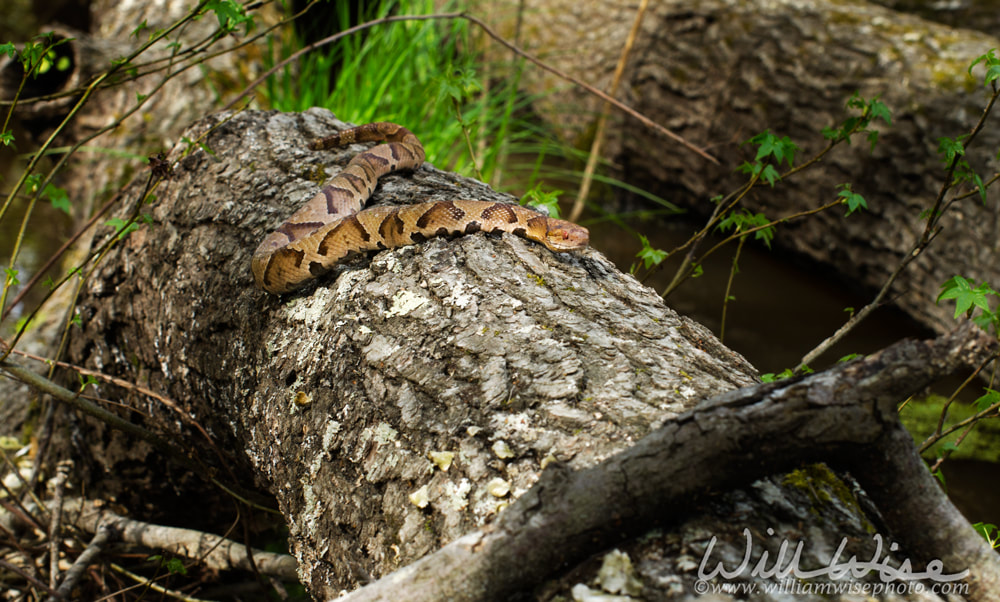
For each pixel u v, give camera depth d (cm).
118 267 244
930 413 281
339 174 235
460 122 254
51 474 257
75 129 330
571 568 197
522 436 203
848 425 196
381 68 332
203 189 240
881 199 328
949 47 317
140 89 328
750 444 196
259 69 349
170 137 318
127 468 248
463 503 202
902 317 338
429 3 351
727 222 247
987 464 270
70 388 251
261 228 232
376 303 217
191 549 244
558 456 201
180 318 234
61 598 225
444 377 209
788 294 361
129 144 317
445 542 201
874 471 197
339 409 212
